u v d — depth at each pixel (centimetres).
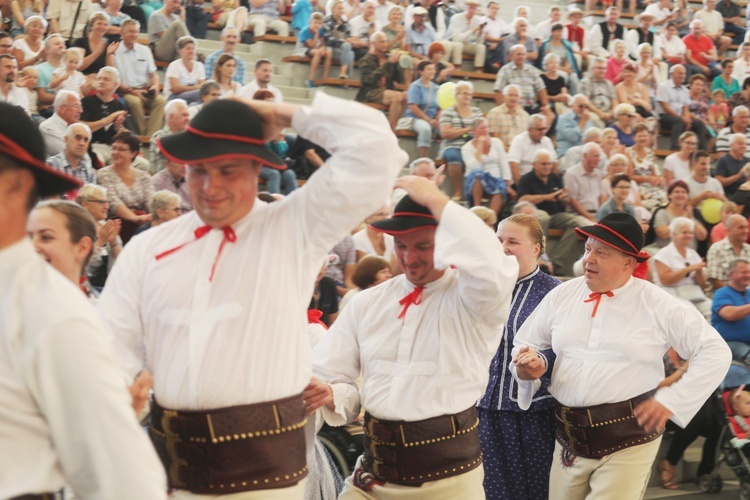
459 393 330
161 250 262
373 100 1097
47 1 1042
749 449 644
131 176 727
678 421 395
